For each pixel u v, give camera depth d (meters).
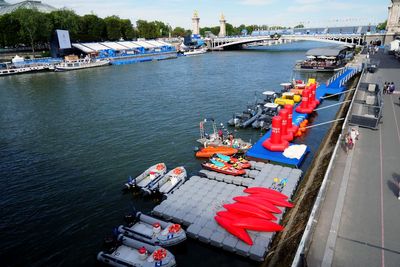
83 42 172.75
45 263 23.69
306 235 16.48
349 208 20.41
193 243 23.81
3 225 27.98
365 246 17.09
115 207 29.95
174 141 45.91
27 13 138.88
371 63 76.44
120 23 190.75
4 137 50.88
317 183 26.22
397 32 137.62
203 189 30.23
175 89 84.25
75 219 28.45
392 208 20.30
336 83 75.00
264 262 20.89
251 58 154.50
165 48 189.38
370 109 42.12
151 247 22.88
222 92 78.12
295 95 62.94
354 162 27.02
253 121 51.78
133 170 37.34
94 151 43.56
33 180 35.84
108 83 97.38
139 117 59.06
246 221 23.56
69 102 73.25
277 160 35.38
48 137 50.16
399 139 31.66
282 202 26.28
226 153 39.09
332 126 46.34
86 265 23.30
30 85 97.31
